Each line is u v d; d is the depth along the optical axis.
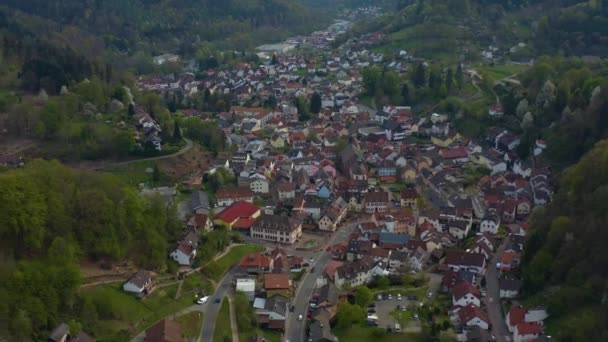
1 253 195.62
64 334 181.00
